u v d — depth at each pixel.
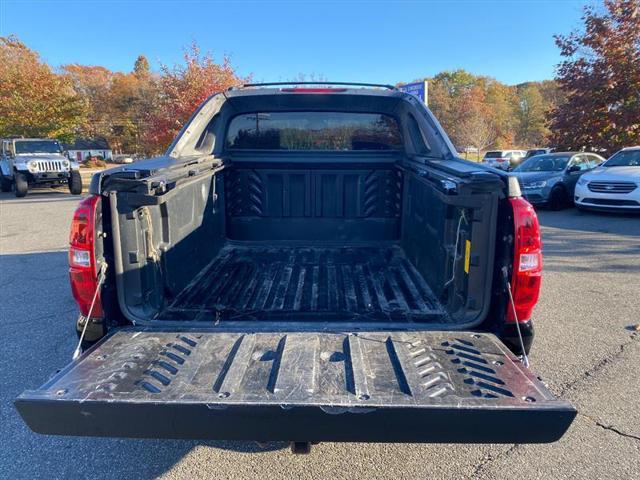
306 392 1.71
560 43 17.30
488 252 2.23
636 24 15.65
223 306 2.83
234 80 15.86
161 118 16.02
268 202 4.30
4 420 2.99
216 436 1.72
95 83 68.62
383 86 3.96
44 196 17.17
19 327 4.48
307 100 3.99
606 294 5.34
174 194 2.84
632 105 15.92
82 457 2.66
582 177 11.37
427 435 1.68
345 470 2.54
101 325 2.27
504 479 2.45
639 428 2.85
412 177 3.66
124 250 2.33
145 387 1.75
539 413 1.61
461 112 58.44
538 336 4.18
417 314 2.66
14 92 22.47
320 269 3.62
